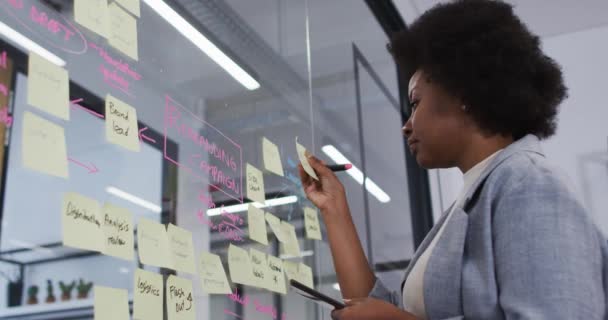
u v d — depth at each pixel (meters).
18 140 0.78
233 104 1.31
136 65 1.03
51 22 0.86
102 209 0.84
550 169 0.86
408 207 2.69
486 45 1.00
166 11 1.15
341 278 1.27
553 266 0.77
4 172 0.76
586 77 2.91
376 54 2.56
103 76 0.94
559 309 0.74
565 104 2.89
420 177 2.80
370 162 2.39
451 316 0.88
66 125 0.85
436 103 1.04
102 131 0.91
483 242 0.86
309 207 1.51
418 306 0.98
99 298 0.81
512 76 0.99
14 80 0.79
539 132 1.05
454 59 1.01
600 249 0.82
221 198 1.17
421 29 1.10
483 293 0.84
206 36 1.28
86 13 0.90
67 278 0.80
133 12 1.01
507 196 0.85
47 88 0.80
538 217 0.81
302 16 1.84
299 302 1.36
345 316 0.91
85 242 0.80
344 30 2.26
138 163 0.98
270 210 1.34
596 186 2.72
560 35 3.03
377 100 2.54
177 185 1.06
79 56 0.90
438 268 0.90
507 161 0.92
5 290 0.73
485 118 1.00
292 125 1.61
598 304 0.76
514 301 0.78
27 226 0.77
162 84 1.08
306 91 1.77
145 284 0.89
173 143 1.07
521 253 0.80
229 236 1.16
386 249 2.40
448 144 1.03
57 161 0.79
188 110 1.15
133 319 0.86
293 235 1.40
